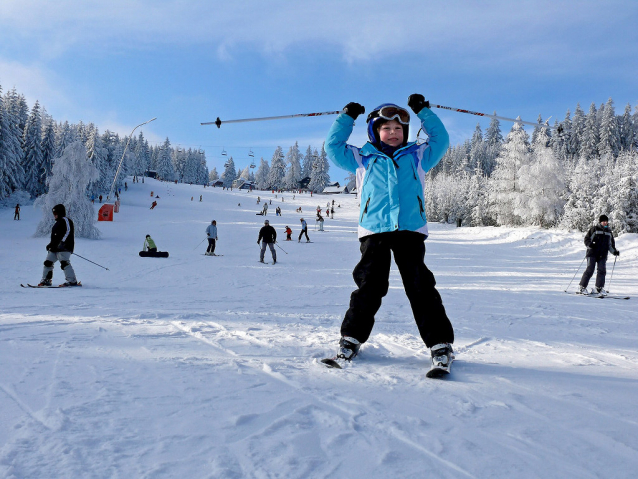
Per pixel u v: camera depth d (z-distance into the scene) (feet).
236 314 14.15
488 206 138.62
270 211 171.73
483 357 8.74
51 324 10.69
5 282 25.26
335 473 3.36
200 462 3.47
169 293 21.72
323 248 67.77
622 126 277.23
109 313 13.46
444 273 37.78
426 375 6.71
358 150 9.36
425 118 9.68
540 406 5.20
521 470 3.49
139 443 3.81
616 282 34.86
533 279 34.78
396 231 8.36
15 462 3.36
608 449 3.94
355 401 5.22
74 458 3.47
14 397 4.95
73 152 68.90
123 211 137.18
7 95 172.96
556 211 116.47
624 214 88.38
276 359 7.60
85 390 5.24
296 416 4.58
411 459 3.65
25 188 168.35
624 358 9.01
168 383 5.69
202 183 488.02
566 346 10.36
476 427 4.44
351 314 8.20
